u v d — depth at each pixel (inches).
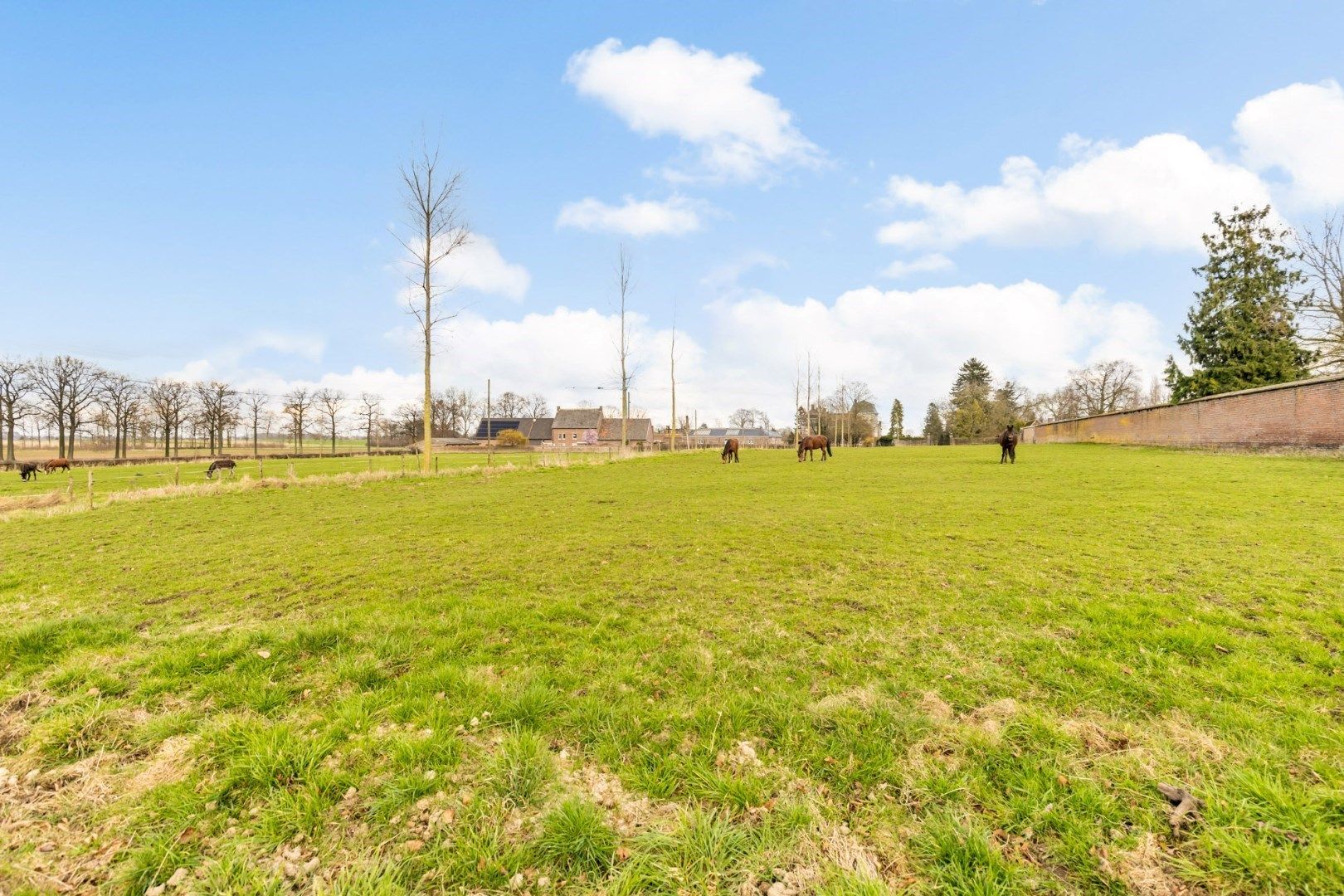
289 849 99.1
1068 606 203.2
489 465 954.7
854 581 249.0
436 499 586.2
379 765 119.8
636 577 266.8
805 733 126.1
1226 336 1216.8
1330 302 1076.5
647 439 3334.2
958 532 343.3
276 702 147.7
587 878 92.6
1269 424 827.4
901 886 89.0
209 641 187.2
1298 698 132.0
